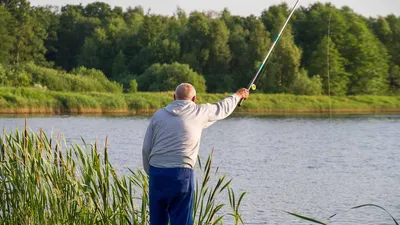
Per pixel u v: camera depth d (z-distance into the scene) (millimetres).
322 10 99750
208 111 7363
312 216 18000
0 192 9141
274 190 22078
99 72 80875
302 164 29906
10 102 60562
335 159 32281
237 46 101312
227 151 35344
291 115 72125
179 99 7418
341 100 82812
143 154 7418
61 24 130375
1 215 9188
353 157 33312
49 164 8945
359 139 44219
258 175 25766
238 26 105500
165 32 108250
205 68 101125
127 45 111875
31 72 73562
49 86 73000
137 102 67562
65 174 8859
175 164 7168
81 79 75750
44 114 60969
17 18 114438
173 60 101562
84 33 128500
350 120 64000
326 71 88125
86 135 40719
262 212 18219
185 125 7199
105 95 69000
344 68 89188
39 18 122688
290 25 97875
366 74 89750
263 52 95250
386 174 27000
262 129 52312
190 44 103125
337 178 25531
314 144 40500
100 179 8633
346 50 90625
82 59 113000
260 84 90250
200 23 102438
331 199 20750
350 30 93812
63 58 128125
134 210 9039
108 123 51938
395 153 35438
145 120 56281
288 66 90188
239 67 100625
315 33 98562
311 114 74812
